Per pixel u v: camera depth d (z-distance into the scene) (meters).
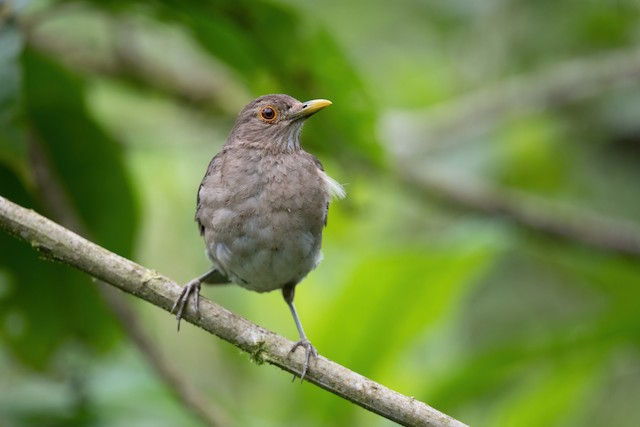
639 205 14.82
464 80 15.69
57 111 10.76
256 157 9.38
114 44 13.35
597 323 10.65
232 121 14.12
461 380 10.95
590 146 15.14
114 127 13.99
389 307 11.41
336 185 9.80
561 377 11.13
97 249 7.54
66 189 11.03
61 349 11.31
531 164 15.30
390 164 12.29
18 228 7.38
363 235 14.68
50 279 11.11
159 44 14.40
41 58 10.48
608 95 14.37
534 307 14.36
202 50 11.06
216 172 9.44
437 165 15.06
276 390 12.09
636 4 14.51
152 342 10.13
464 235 11.43
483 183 14.57
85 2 10.30
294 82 10.53
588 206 14.97
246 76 10.95
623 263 13.20
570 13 14.38
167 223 14.07
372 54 16.03
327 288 12.89
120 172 11.07
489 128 15.17
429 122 14.64
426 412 7.31
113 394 10.80
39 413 10.60
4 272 11.02
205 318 7.76
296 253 9.24
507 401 11.70
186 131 14.30
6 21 8.77
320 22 9.64
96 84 13.66
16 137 8.55
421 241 12.58
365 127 10.86
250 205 9.09
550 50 14.56
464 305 14.30
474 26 15.03
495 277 14.62
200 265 13.96
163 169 14.16
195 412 10.02
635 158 14.97
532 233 13.50
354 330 11.52
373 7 16.12
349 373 7.61
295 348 7.75
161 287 7.65
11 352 11.32
